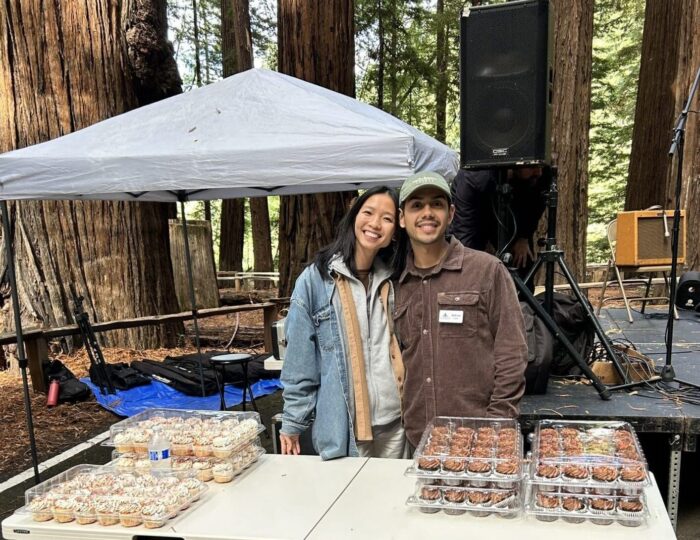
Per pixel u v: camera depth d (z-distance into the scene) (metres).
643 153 10.04
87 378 5.45
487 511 1.47
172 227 8.66
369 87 16.48
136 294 6.64
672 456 2.56
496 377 1.92
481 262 1.97
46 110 6.07
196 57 19.62
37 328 5.29
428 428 1.80
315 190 4.91
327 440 1.96
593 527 1.40
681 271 6.32
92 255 6.38
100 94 6.27
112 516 1.52
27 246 6.09
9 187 3.14
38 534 1.55
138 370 5.52
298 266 7.80
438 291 1.98
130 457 1.91
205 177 3.02
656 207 5.11
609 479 1.42
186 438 1.88
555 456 1.54
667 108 9.67
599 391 2.80
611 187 17.45
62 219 6.21
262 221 14.95
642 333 4.64
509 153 2.66
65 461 3.79
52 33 6.04
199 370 5.19
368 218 1.97
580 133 7.47
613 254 5.39
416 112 16.47
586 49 7.38
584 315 3.11
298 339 2.02
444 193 1.90
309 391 2.03
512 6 2.59
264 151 2.94
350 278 2.03
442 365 1.97
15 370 5.86
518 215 3.29
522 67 2.60
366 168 2.86
